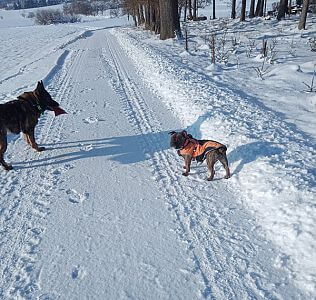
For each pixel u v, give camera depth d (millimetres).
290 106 3393
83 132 3111
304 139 2564
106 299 1373
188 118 3201
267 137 2561
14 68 7199
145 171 2367
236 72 4953
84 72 5883
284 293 1353
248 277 1442
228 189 2082
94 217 1887
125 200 2035
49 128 3266
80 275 1495
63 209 1973
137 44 8812
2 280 1484
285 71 4633
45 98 2641
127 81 4922
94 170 2416
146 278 1465
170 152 2627
